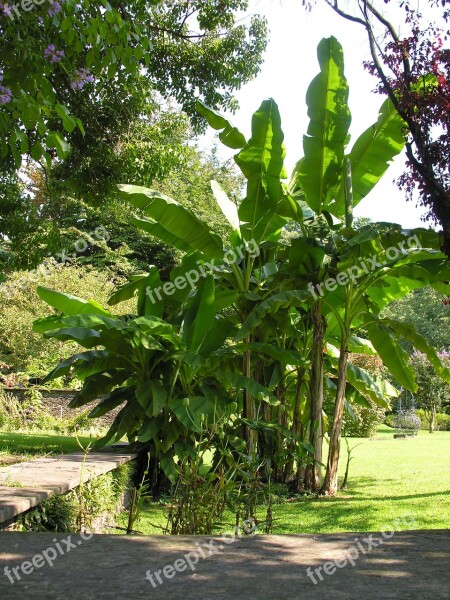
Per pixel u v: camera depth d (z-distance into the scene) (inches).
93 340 347.9
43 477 221.1
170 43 494.3
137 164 457.1
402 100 258.5
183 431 342.0
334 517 290.4
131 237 1077.1
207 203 1063.0
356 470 469.4
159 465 340.2
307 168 374.6
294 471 403.2
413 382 390.0
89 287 751.1
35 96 184.9
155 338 351.9
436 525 262.4
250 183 369.7
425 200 268.1
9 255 471.8
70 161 459.8
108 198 482.9
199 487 191.9
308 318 414.3
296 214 374.6
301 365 380.2
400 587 98.3
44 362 711.1
